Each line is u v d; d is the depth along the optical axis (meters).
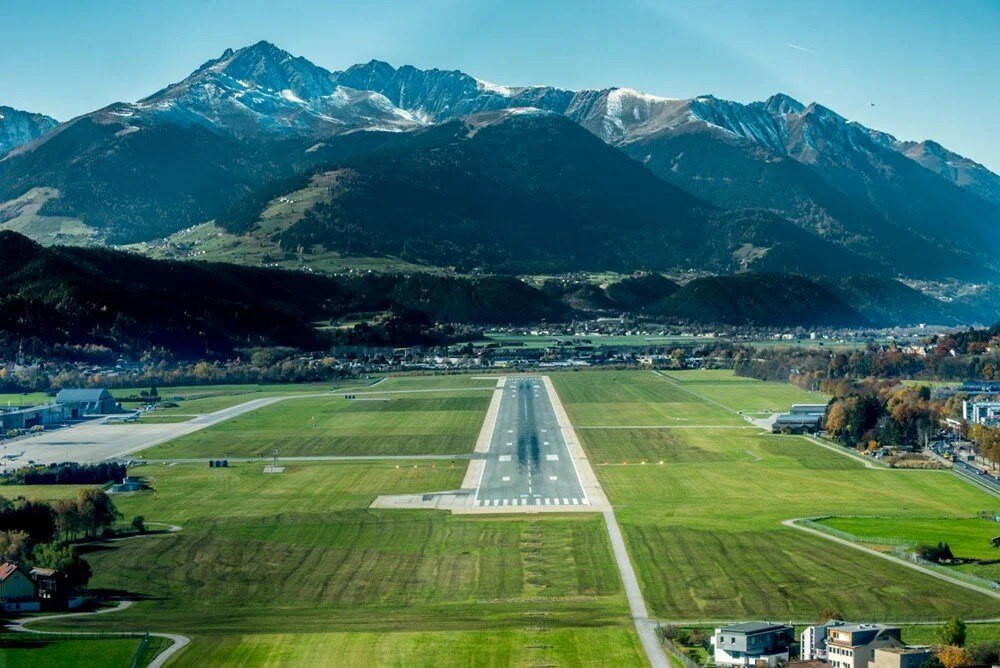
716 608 180.50
